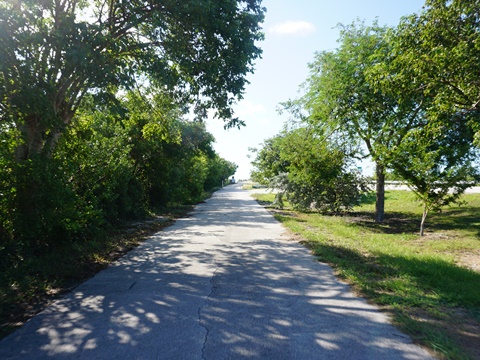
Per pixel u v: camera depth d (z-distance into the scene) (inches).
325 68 646.5
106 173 463.5
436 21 317.7
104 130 558.9
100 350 136.2
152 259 307.6
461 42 297.7
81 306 187.9
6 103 279.0
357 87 605.3
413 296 201.5
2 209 279.7
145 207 748.0
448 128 407.2
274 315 173.8
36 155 293.3
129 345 140.3
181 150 865.5
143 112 569.3
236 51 378.0
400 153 491.8
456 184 449.7
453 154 485.7
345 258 311.4
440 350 134.3
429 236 471.5
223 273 258.8
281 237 438.3
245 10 388.5
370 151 660.1
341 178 784.3
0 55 234.7
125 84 297.6
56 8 321.4
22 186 277.3
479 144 326.6
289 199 897.5
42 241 320.5
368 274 254.8
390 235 480.4
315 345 140.4
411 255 324.8
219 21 342.3
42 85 273.1
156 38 393.1
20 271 250.1
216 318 169.6
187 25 354.9
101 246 353.4
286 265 285.0
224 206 1053.8
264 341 144.0
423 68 335.0
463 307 187.5
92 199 399.9
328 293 210.7
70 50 259.4
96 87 310.3
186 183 1178.0
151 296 204.7
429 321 165.6
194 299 198.8
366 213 852.0
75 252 316.2
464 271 259.0
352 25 631.8
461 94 342.0
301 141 719.7
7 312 179.8
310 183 792.3
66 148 391.9
